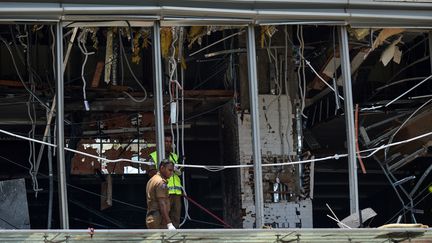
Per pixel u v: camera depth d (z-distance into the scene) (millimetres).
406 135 66750
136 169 68500
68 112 65938
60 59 52281
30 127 68562
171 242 48344
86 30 58656
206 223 67375
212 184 73312
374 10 56000
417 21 56656
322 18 55281
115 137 67875
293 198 62875
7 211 58438
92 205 71188
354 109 65062
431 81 68188
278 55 64188
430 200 73562
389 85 65312
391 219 72500
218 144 72062
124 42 65125
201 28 58875
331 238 50406
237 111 63812
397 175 75125
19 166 67875
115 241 47719
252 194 62781
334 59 60625
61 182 51469
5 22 52094
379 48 66125
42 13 52094
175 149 66250
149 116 67875
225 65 65438
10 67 66188
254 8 54500
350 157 54875
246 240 49500
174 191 57062
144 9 53156
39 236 46125
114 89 63906
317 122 68312
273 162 62969
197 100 65312
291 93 64250
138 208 68688
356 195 54406
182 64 60125
